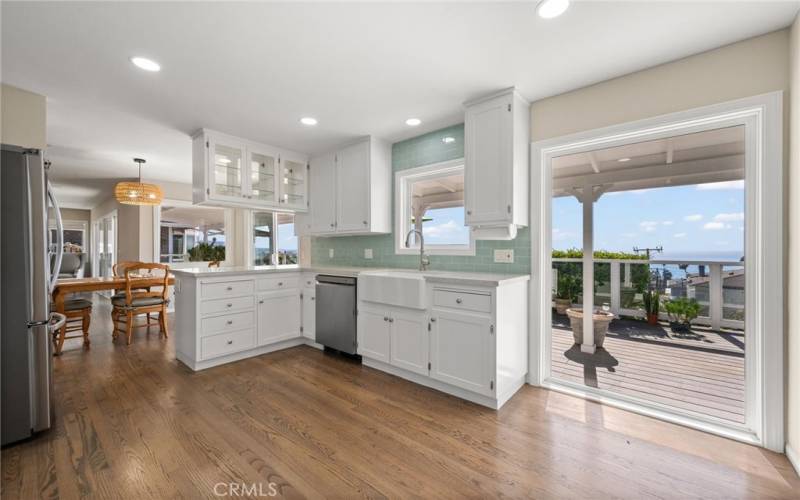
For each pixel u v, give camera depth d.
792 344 1.64
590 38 1.81
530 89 2.39
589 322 3.08
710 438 1.87
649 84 2.11
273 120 2.97
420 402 2.33
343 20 1.67
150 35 1.78
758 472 1.58
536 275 2.60
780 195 1.71
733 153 2.47
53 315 2.20
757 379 1.82
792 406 1.64
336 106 2.69
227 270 3.17
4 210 1.79
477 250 2.98
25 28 1.70
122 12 1.60
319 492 1.46
